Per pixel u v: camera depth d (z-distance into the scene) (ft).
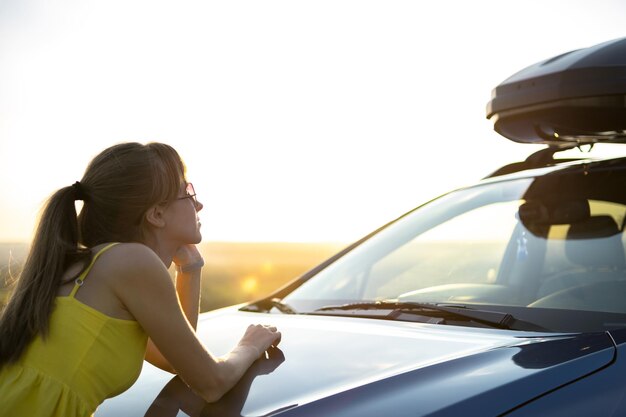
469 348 5.98
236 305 9.14
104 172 5.99
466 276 8.08
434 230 8.95
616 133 8.54
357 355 6.04
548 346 5.81
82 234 6.05
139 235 6.12
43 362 5.44
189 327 5.71
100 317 5.54
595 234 7.54
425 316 7.22
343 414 4.78
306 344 6.56
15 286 5.67
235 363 5.84
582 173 8.38
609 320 6.35
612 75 7.61
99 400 5.57
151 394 5.77
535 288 7.43
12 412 5.35
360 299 8.21
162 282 5.65
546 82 8.10
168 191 6.12
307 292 8.82
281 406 5.09
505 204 8.63
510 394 4.88
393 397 4.93
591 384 5.13
